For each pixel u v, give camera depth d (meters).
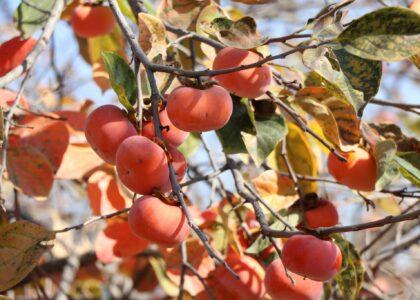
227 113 0.92
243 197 1.13
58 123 1.30
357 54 0.90
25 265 1.05
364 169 1.11
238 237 1.25
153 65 0.92
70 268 1.61
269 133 1.16
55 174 1.31
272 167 1.29
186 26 1.18
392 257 1.62
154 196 0.88
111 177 1.27
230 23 1.04
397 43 0.90
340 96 1.01
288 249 0.94
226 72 0.90
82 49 1.56
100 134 0.89
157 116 0.89
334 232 0.94
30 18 1.23
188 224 0.87
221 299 1.24
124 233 1.28
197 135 1.26
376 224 0.91
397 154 1.15
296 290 1.02
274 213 1.06
